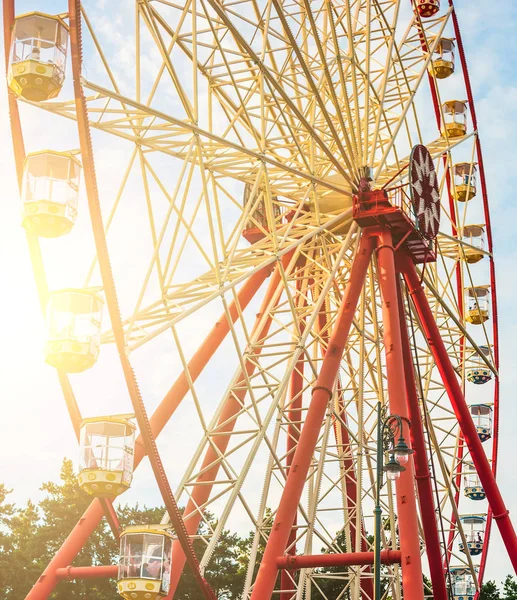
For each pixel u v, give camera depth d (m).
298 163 41.31
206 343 39.12
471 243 54.12
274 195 42.06
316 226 39.97
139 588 32.34
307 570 45.47
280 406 42.25
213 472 38.38
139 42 32.34
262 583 33.34
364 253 39.66
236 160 36.28
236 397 38.25
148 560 32.66
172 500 30.11
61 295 31.28
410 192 40.03
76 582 70.12
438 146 51.12
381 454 27.52
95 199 28.17
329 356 36.94
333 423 49.38
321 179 39.59
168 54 31.31
